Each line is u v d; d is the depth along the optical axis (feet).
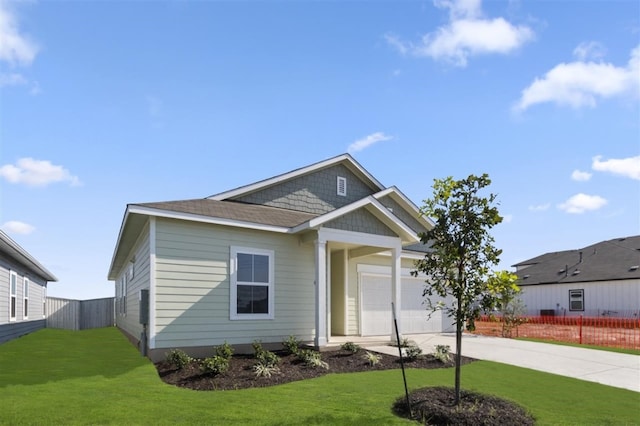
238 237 38.22
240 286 37.88
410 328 54.13
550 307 95.45
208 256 36.45
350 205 39.65
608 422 20.43
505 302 20.95
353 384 25.79
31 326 71.31
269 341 38.75
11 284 55.72
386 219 42.19
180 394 23.22
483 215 20.75
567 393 25.81
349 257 48.24
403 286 54.13
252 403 21.57
